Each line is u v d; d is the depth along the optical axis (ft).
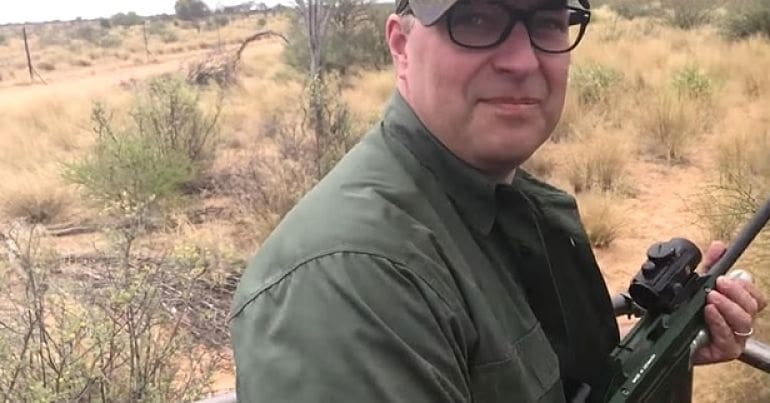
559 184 29.73
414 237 3.95
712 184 27.50
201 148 33.71
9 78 114.21
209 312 16.71
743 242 5.38
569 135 35.76
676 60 54.90
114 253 17.56
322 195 4.15
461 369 3.90
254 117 48.62
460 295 4.01
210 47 139.13
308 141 31.60
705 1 84.58
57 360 13.23
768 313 13.55
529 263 4.65
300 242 3.85
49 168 34.47
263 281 3.84
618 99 41.27
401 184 4.23
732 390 13.34
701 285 5.22
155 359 13.19
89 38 171.63
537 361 4.37
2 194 29.86
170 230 24.77
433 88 4.47
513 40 4.43
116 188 28.19
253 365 3.61
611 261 23.62
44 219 29.07
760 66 48.11
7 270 14.56
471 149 4.50
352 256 3.75
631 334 5.18
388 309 3.65
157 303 14.19
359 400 3.43
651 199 28.45
